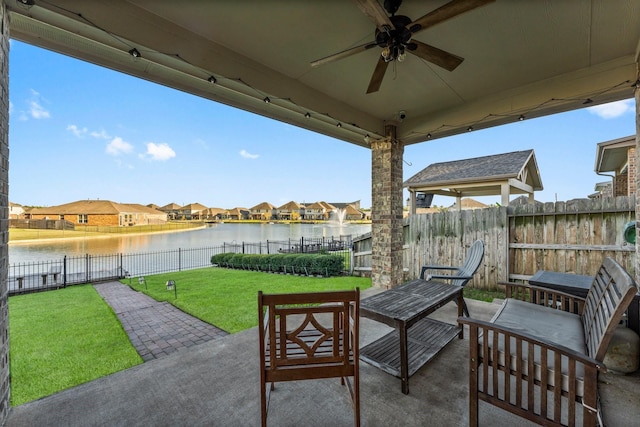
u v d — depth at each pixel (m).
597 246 4.11
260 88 3.10
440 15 1.88
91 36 2.18
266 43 2.72
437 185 8.01
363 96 3.89
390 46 2.15
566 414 1.77
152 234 25.78
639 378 2.09
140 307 4.53
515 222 4.83
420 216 5.84
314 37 2.62
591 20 2.32
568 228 4.36
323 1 2.15
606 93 3.05
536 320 2.06
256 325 3.43
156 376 2.19
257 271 8.44
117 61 2.56
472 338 1.60
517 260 4.81
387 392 1.98
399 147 5.05
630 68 2.86
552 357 1.53
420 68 3.14
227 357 2.49
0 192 1.66
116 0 2.16
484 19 2.32
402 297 2.54
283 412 1.78
